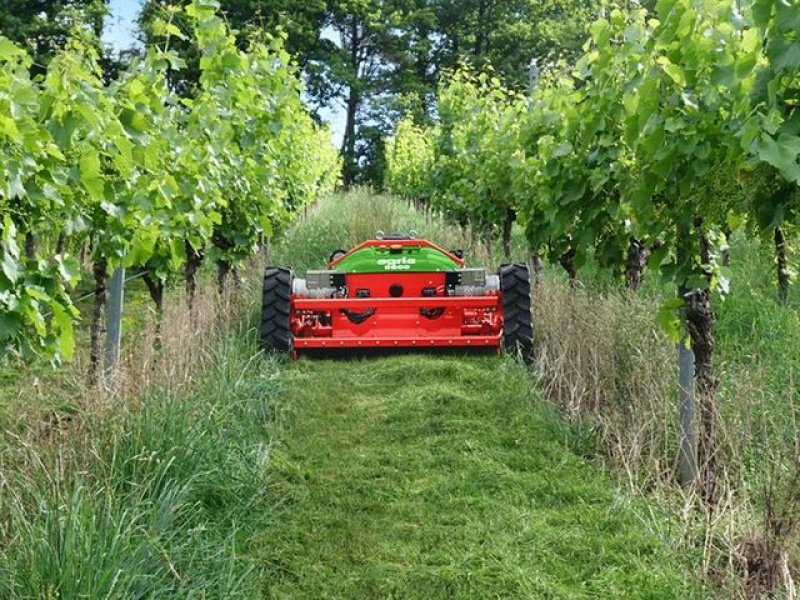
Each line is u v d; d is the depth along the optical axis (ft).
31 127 13.03
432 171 58.13
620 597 13.65
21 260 14.71
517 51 155.22
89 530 12.29
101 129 15.78
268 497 17.58
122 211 17.67
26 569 11.70
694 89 14.93
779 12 10.48
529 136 29.73
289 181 45.44
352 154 156.35
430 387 25.09
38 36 75.05
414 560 15.33
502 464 19.61
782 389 21.63
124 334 25.48
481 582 14.28
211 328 26.86
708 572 14.32
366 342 29.14
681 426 17.90
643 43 17.48
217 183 24.88
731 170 13.75
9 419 16.58
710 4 14.61
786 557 13.44
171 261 21.90
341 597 14.21
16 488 13.73
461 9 160.66
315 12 136.26
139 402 17.28
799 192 12.59
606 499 17.60
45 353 15.15
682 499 16.79
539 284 31.68
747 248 34.22
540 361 26.13
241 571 14.49
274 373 26.40
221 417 19.29
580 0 141.08
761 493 16.05
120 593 11.74
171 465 16.10
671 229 16.57
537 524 16.40
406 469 19.77
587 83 20.62
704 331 16.79
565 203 21.68
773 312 26.48
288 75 38.65
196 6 28.60
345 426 22.84
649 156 14.99
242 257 31.65
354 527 16.67
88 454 15.33
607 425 19.92
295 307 29.17
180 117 23.67
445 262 32.01
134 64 21.09
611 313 23.97
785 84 11.86
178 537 14.57
